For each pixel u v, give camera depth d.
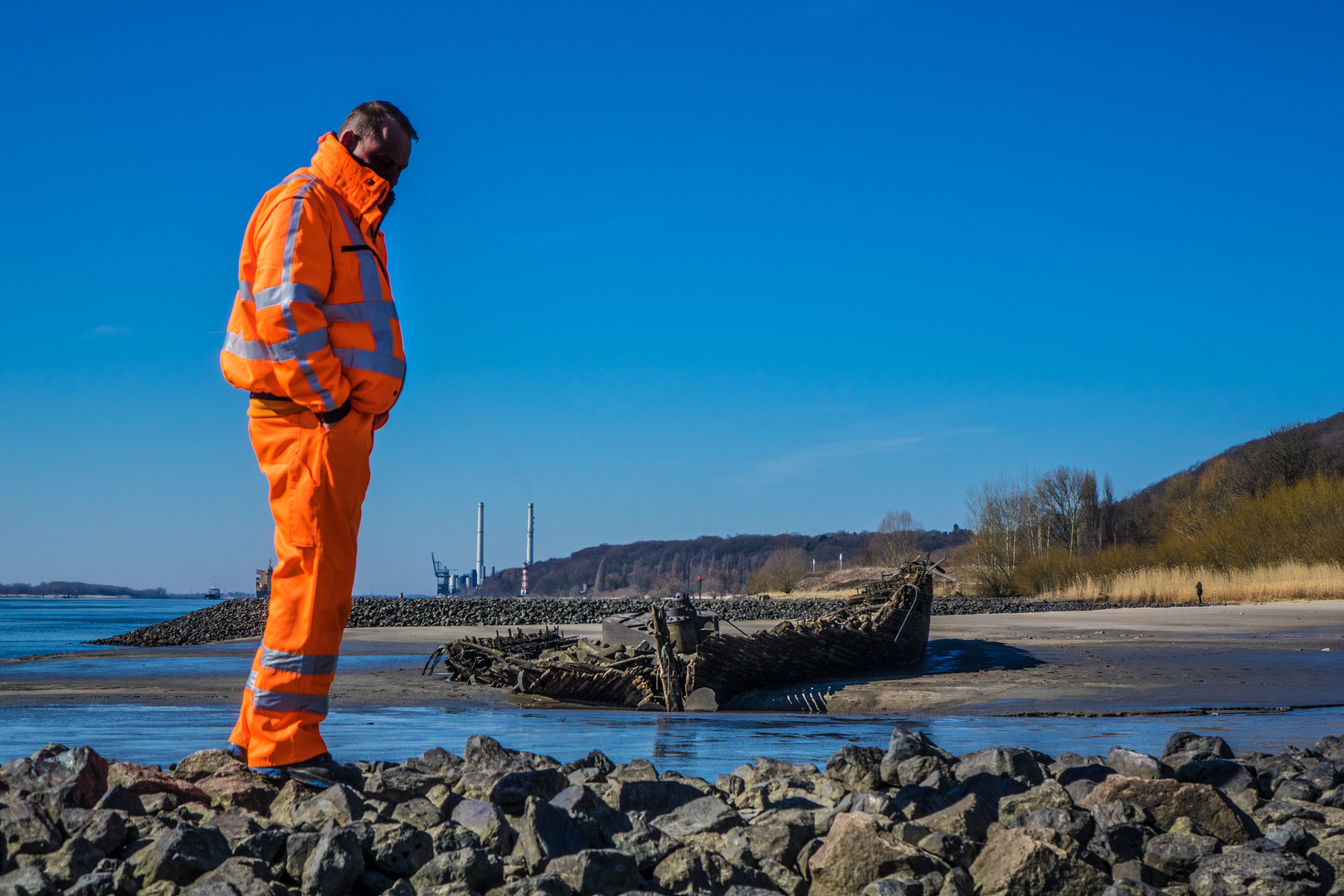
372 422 4.09
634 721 8.87
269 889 2.72
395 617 48.34
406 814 3.67
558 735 7.12
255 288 3.82
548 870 2.92
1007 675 15.23
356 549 4.04
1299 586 43.59
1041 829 3.23
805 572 101.38
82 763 3.85
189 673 16.52
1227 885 3.07
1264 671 14.82
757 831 3.44
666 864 3.06
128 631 50.59
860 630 18.08
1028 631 27.33
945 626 29.91
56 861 3.02
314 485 3.87
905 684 14.92
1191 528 67.69
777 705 14.46
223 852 3.03
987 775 4.18
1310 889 3.01
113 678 15.13
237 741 4.17
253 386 3.88
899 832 3.37
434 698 14.38
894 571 22.23
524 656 17.62
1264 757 5.11
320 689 4.02
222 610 55.22
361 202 4.07
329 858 2.87
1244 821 3.66
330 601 3.96
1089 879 3.02
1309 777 4.59
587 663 15.42
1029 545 75.81
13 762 3.95
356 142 4.16
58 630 54.53
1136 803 3.71
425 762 4.82
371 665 20.17
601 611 51.69
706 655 14.66
